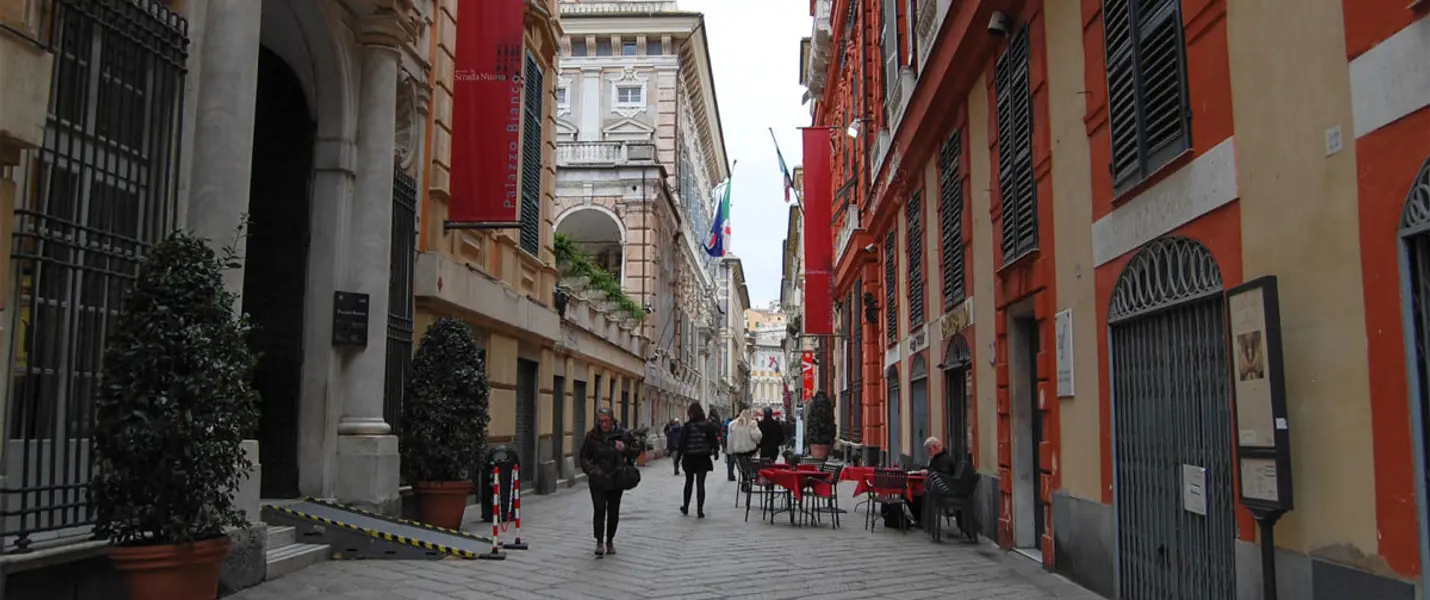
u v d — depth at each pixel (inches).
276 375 418.3
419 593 298.8
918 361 650.2
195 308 252.7
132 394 239.9
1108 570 300.5
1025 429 416.8
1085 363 321.4
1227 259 225.5
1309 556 191.6
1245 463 205.5
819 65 1339.8
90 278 254.1
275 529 355.3
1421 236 161.5
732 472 880.3
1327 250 186.2
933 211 597.0
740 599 301.3
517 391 697.6
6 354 227.3
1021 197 393.4
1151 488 270.2
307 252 424.2
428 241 518.3
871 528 508.1
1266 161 208.8
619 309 1174.3
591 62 1562.5
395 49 447.2
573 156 1389.0
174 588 244.2
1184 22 248.1
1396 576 165.5
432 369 463.8
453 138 550.6
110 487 240.7
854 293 1062.4
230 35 310.3
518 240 679.1
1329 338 185.6
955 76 492.7
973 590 320.2
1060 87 346.0
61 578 238.2
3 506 226.7
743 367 3858.3
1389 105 167.6
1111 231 297.1
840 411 1262.3
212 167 302.7
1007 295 413.4
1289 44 199.6
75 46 248.8
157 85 281.4
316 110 431.2
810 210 1063.0
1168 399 259.3
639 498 703.1
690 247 1930.4
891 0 728.3
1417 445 160.2
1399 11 165.3
